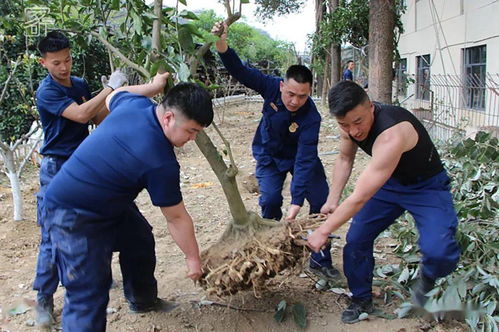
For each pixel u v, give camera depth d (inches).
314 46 699.4
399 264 157.6
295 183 139.8
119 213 107.0
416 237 152.8
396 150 108.9
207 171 306.5
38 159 310.5
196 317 134.0
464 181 179.0
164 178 98.0
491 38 426.3
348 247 127.3
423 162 117.0
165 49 124.2
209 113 96.0
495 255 138.7
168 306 138.6
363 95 108.9
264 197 149.0
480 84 439.5
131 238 125.0
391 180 123.0
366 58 631.8
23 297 146.5
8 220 214.2
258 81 140.4
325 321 131.4
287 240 117.6
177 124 95.7
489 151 189.3
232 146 399.5
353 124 109.9
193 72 122.0
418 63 654.5
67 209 102.5
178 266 165.5
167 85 119.9
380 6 361.7
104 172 99.2
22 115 360.2
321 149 370.3
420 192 120.2
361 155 328.2
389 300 139.9
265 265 114.6
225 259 118.0
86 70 398.6
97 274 106.3
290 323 131.0
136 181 99.7
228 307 132.7
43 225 129.3
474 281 134.3
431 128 399.9
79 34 140.6
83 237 103.8
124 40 133.6
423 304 127.3
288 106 134.5
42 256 128.9
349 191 218.7
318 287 146.4
